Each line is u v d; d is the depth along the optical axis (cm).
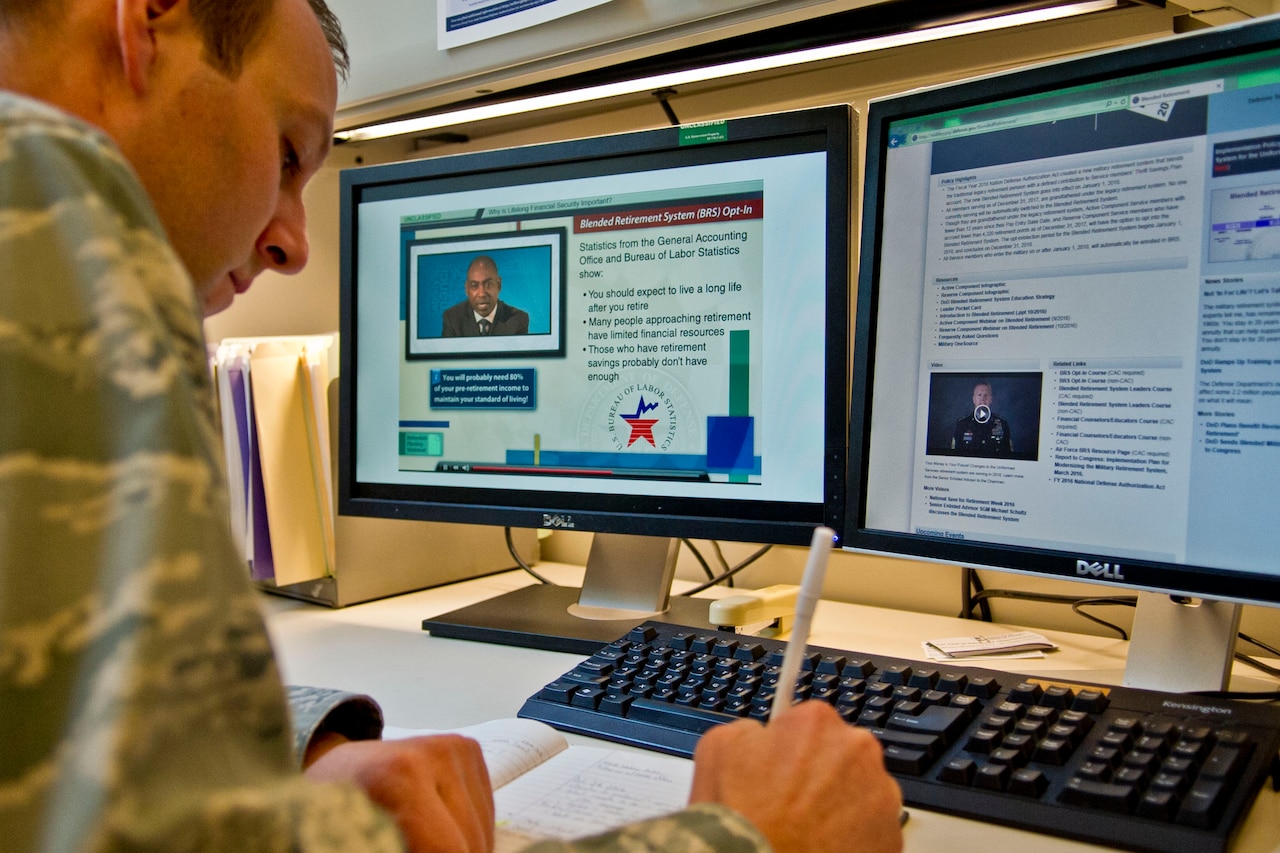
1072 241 65
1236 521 58
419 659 80
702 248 84
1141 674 66
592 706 62
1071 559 63
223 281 57
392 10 100
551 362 90
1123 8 78
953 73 89
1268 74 58
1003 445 67
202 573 24
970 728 53
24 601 23
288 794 24
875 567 99
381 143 129
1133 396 62
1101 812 45
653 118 110
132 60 41
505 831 46
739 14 79
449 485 95
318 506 100
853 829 36
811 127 79
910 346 72
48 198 27
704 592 104
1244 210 58
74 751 22
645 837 32
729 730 41
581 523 88
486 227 93
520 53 91
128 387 25
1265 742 49
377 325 98
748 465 82
